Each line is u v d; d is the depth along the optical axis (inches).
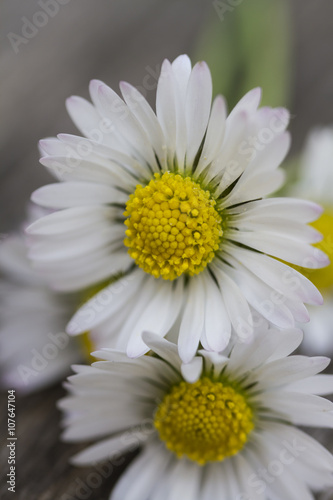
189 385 3.7
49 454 4.1
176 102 3.5
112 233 3.8
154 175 3.7
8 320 4.3
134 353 3.4
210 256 3.7
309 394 3.5
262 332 3.4
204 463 3.8
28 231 3.6
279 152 3.4
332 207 4.4
